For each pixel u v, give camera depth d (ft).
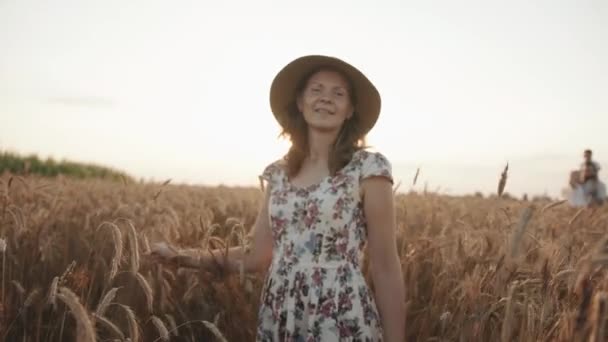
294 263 9.22
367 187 9.11
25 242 13.48
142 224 14.48
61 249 14.12
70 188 26.71
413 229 16.88
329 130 9.75
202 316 12.05
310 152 9.91
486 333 10.43
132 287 11.98
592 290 6.70
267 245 10.61
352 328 8.82
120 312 11.56
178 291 12.74
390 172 9.11
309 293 9.01
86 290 12.05
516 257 10.12
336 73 9.90
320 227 9.09
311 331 8.87
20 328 11.77
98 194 25.32
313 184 9.45
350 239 9.12
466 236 13.24
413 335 11.69
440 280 12.23
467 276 11.07
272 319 9.47
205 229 13.30
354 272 9.09
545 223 16.65
